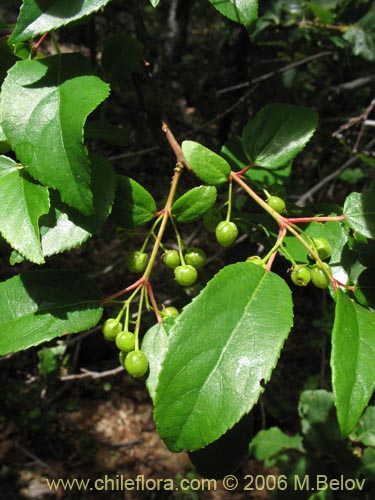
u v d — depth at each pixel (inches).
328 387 19.8
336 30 12.1
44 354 14.0
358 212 5.7
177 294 12.9
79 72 4.9
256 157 6.3
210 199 5.5
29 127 4.6
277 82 15.2
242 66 16.1
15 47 5.7
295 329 23.3
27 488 19.3
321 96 16.6
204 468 5.4
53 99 4.7
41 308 5.3
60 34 19.0
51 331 5.1
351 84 14.6
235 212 6.4
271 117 6.3
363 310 4.9
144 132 24.3
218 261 22.0
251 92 14.2
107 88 4.7
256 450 13.7
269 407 20.4
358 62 13.2
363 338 4.6
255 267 4.9
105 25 23.1
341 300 4.8
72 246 4.9
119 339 5.1
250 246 12.7
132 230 5.9
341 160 17.7
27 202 4.7
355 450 11.3
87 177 4.5
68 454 20.9
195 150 5.4
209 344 4.4
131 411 22.8
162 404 4.3
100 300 5.3
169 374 4.3
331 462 11.8
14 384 20.3
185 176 7.4
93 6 4.5
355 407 4.3
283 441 13.7
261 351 4.4
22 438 20.7
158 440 22.1
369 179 17.3
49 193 5.0
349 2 11.9
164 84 20.4
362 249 5.9
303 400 12.0
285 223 5.3
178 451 4.3
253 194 5.4
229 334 4.5
